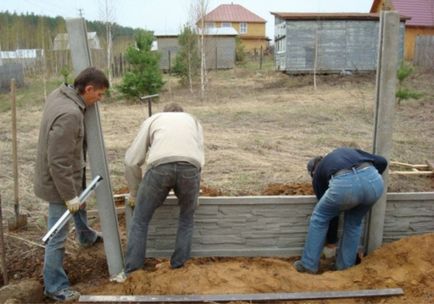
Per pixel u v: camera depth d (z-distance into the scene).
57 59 25.03
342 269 4.41
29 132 11.74
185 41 21.06
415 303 3.70
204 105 16.03
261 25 56.75
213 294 3.78
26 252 4.92
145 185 3.95
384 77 4.25
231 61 30.81
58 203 3.81
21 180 7.48
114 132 11.52
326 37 22.00
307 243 4.39
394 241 4.73
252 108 15.09
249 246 4.68
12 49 30.61
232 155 8.98
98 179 3.96
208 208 4.55
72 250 5.01
